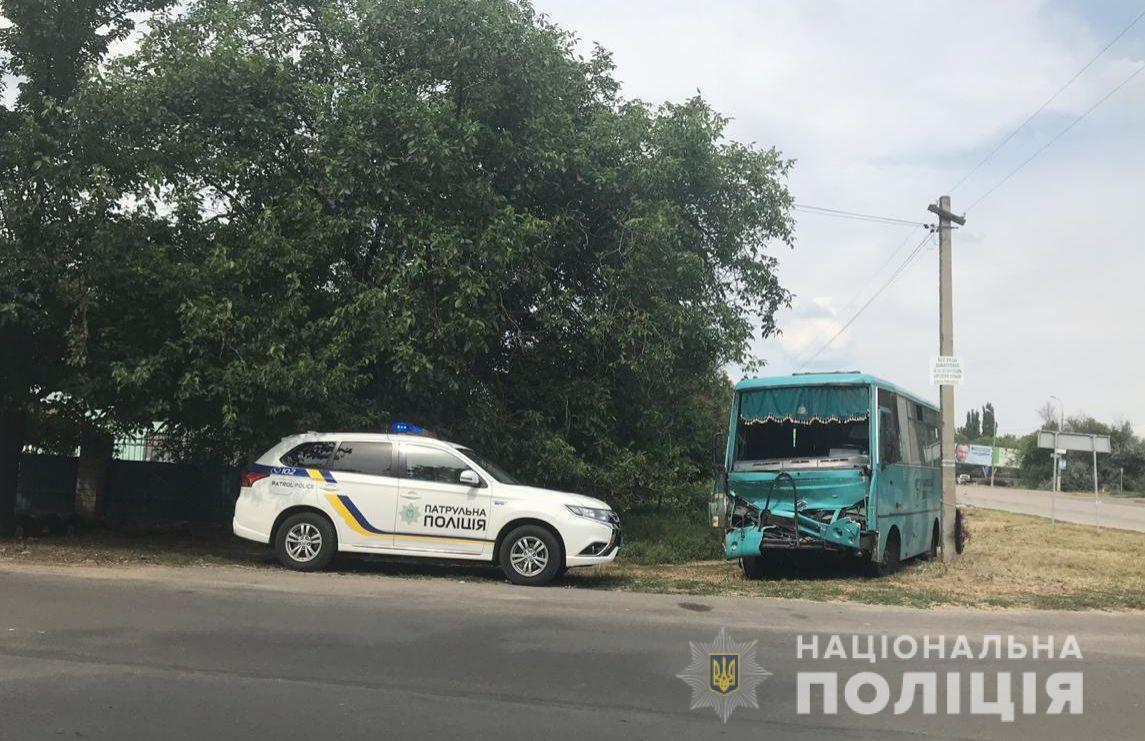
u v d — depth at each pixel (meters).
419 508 12.34
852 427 14.02
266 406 13.63
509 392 17.16
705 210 18.33
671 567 15.88
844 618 10.09
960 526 18.83
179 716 5.91
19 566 11.53
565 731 5.89
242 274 13.84
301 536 12.48
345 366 13.64
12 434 14.72
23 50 13.66
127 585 10.37
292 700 6.31
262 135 14.68
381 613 9.31
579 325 16.80
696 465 20.17
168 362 13.58
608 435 17.53
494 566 12.94
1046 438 30.47
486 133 15.19
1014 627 9.91
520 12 16.02
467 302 14.28
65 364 13.77
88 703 6.11
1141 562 17.47
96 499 17.58
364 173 14.38
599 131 16.67
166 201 14.12
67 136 12.97
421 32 15.52
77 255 13.09
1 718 5.77
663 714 6.35
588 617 9.53
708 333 17.36
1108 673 7.94
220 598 9.79
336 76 15.84
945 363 15.76
